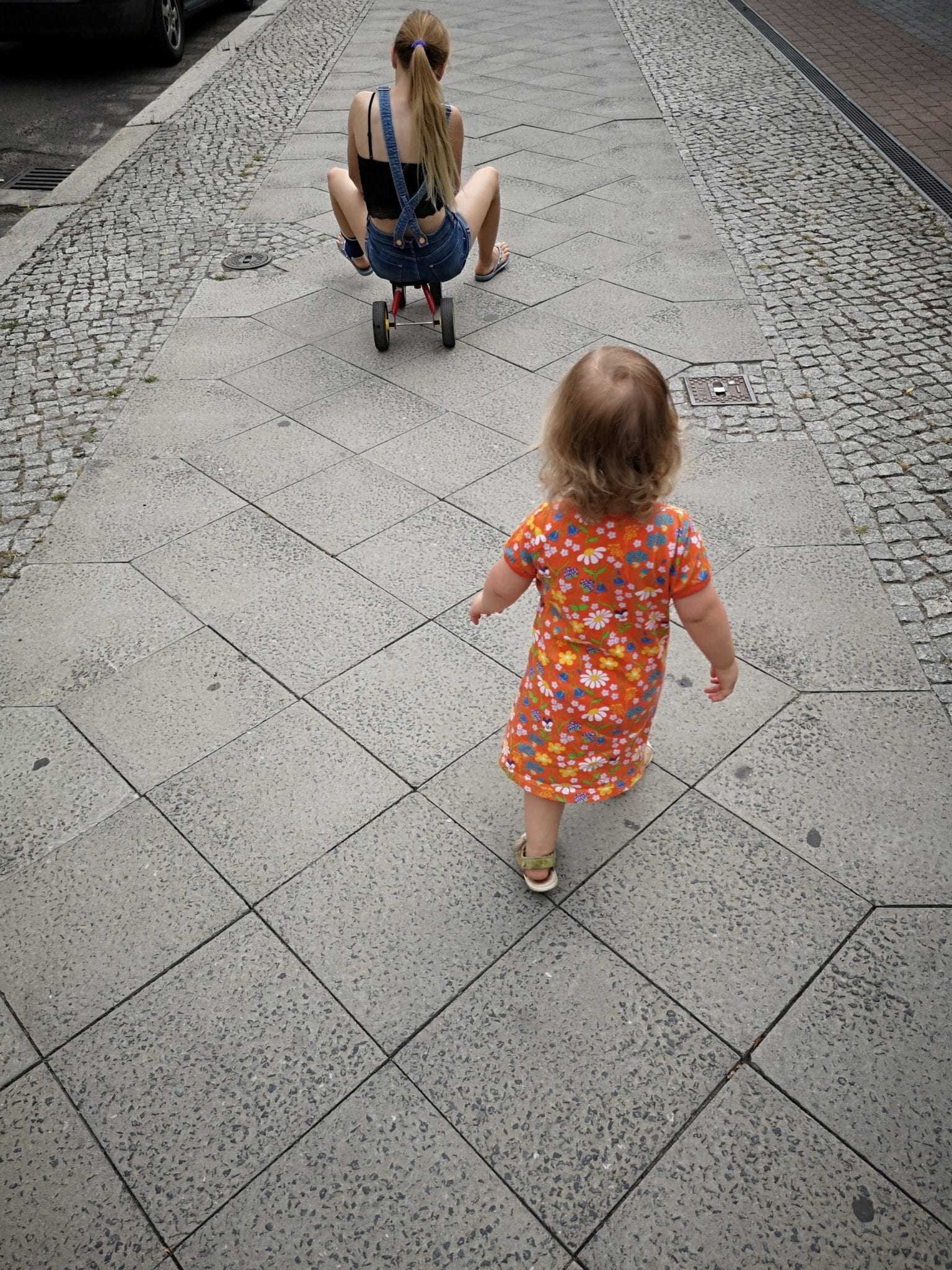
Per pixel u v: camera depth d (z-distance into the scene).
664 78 10.00
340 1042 2.21
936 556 3.61
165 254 6.46
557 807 2.38
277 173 7.83
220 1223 1.92
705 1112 2.06
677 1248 1.86
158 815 2.76
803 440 4.32
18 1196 1.96
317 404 4.76
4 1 9.30
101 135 8.91
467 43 11.80
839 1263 1.83
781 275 5.86
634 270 6.00
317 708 3.08
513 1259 1.85
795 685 3.10
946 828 2.64
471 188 5.31
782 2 13.16
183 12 11.16
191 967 2.37
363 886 2.55
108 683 3.20
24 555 3.79
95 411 4.75
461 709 3.06
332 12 13.34
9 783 2.86
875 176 7.31
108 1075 2.16
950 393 4.61
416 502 4.02
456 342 5.27
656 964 2.34
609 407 1.75
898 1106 2.05
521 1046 2.19
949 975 2.29
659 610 2.03
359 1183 1.97
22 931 2.46
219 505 4.05
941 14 12.32
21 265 6.38
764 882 2.52
